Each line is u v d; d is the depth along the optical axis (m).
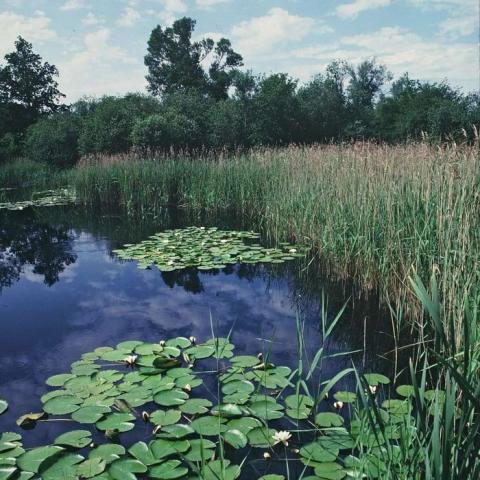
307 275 5.71
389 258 4.65
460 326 2.90
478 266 3.39
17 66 34.09
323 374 3.27
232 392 2.97
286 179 8.34
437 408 1.63
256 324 4.21
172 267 5.91
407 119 20.50
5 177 18.12
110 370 3.29
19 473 2.21
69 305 4.80
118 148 17.05
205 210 10.71
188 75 37.03
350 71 35.69
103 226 9.43
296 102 23.09
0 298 5.09
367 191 5.60
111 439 2.54
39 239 8.27
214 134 19.34
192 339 3.79
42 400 2.90
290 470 2.27
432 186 4.72
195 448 2.41
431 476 1.65
